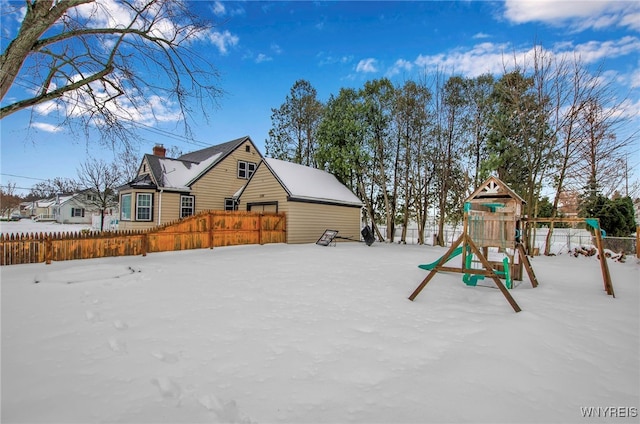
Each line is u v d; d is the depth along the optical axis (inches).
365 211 883.4
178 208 719.7
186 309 192.9
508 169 663.1
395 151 817.5
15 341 142.3
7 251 322.3
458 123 752.3
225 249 499.8
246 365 123.2
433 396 103.0
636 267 397.7
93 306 195.6
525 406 98.6
